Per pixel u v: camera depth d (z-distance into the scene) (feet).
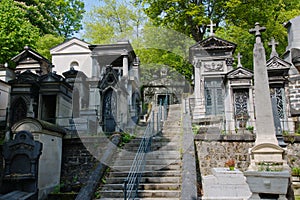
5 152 28.66
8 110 47.01
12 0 74.08
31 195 27.30
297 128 41.24
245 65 65.46
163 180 24.75
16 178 27.27
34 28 72.13
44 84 47.78
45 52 69.46
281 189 19.67
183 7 60.13
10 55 61.72
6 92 53.01
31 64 58.08
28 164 28.58
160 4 58.29
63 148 35.40
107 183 24.86
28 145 28.76
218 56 51.37
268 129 24.82
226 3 58.65
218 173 27.27
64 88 48.88
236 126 44.14
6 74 56.34
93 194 22.90
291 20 55.42
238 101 45.83
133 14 47.44
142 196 22.80
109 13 52.01
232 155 33.78
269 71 43.42
